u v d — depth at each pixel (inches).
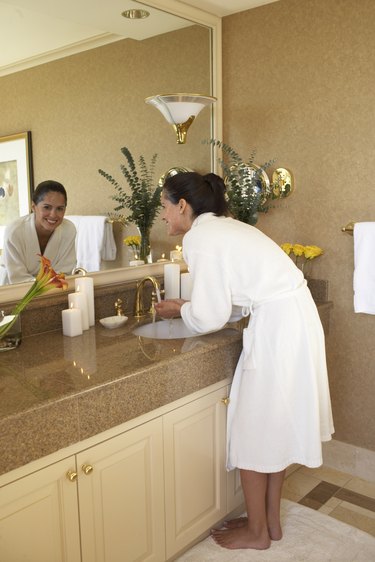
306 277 99.8
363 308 88.6
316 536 79.4
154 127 90.9
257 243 68.7
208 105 101.5
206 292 68.1
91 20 79.7
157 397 62.9
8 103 70.9
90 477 57.3
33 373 60.0
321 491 93.3
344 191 92.7
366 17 85.4
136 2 85.0
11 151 71.9
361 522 84.0
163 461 66.3
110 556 61.1
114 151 85.2
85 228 82.7
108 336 76.2
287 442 69.4
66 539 55.7
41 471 52.2
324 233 96.4
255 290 68.4
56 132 77.0
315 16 90.6
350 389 97.7
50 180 76.9
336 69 89.9
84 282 79.7
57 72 76.2
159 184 93.2
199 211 72.7
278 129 98.4
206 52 99.3
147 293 94.3
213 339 73.1
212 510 76.6
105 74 82.4
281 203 101.0
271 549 76.3
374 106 86.9
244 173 96.3
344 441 99.7
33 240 75.9
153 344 71.3
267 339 68.1
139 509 64.0
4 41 69.9
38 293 63.4
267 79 98.1
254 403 68.5
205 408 71.7
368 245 86.6
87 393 54.4
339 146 91.9
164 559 68.9
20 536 51.5
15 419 48.1
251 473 72.1
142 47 87.4
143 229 92.1
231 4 95.2
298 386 69.7
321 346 71.7
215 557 74.7
